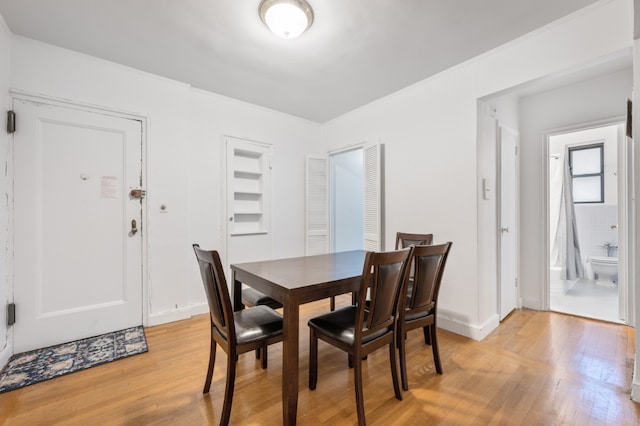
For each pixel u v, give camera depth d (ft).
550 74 6.74
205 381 5.94
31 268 7.25
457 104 8.52
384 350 7.46
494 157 9.08
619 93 8.84
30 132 7.23
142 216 8.86
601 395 5.50
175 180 9.49
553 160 15.02
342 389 5.76
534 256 10.61
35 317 7.29
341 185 14.84
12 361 6.72
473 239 8.18
